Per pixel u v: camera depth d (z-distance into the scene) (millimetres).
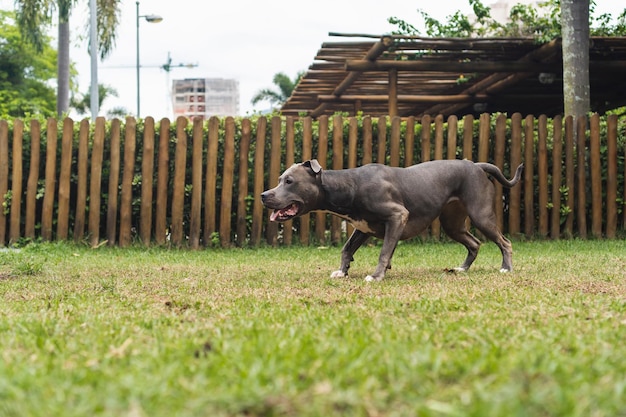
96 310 5297
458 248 11641
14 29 45625
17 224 12359
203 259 10367
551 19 15203
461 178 8312
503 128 12875
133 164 12344
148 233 12328
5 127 12477
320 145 12602
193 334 4094
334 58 15961
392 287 6707
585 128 13086
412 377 2828
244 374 2873
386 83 18703
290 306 5461
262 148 12469
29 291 6633
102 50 25172
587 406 2467
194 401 2508
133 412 2352
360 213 7828
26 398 2621
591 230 13156
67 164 12344
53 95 47562
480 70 15547
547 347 3574
